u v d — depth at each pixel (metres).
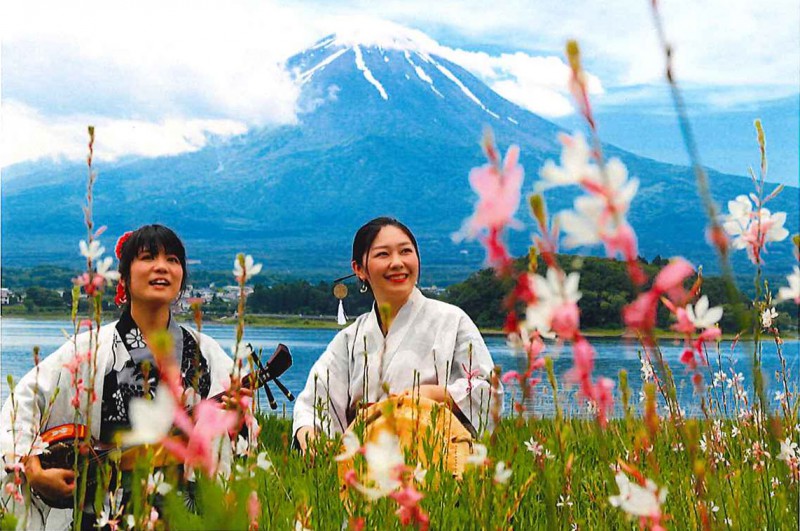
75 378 3.07
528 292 1.15
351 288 33.97
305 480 3.54
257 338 73.25
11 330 71.38
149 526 2.23
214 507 1.09
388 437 1.61
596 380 1.27
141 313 4.91
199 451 1.10
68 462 4.07
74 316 2.99
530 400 1.69
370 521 2.96
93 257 2.90
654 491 1.52
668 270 1.12
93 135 2.73
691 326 1.41
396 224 6.00
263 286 112.25
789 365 4.78
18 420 4.36
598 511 3.59
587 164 1.07
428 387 5.17
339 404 5.83
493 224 1.08
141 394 4.72
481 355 5.62
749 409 4.68
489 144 1.07
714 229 1.37
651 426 1.52
